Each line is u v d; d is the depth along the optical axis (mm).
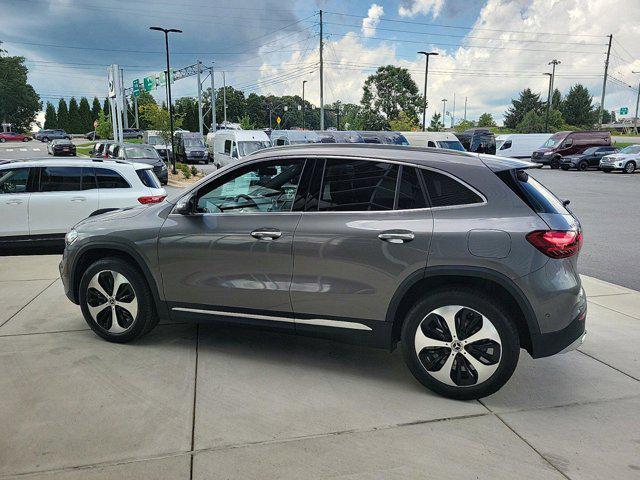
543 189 3670
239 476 2645
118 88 31828
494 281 3283
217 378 3754
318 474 2660
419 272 3396
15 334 4602
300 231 3682
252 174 3930
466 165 3467
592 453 2865
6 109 98688
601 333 4762
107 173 8406
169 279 4125
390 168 3602
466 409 3346
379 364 4043
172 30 25797
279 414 3254
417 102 84875
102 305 4375
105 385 3623
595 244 9484
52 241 8195
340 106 118250
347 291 3590
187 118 90250
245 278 3873
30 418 3174
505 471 2697
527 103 103062
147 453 2830
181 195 4246
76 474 2650
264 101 124062
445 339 3406
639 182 23250
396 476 2648
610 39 52250
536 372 3924
